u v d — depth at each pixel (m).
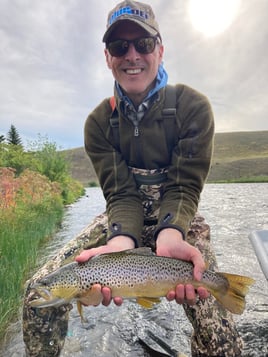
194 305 0.74
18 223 2.23
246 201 5.35
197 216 0.90
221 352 0.70
